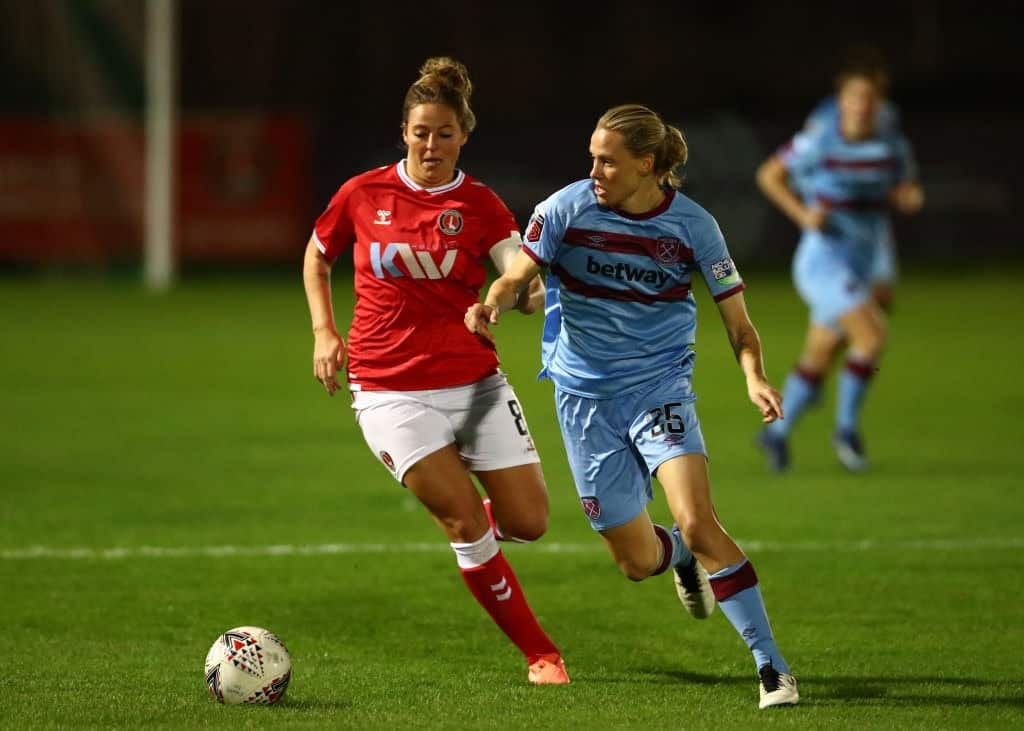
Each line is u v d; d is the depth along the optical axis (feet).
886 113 116.57
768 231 290.15
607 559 85.61
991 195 291.58
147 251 280.10
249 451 122.52
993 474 112.37
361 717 54.03
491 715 54.54
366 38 379.35
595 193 58.75
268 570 82.28
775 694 55.72
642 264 59.52
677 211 59.11
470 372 61.82
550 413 144.87
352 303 236.02
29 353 187.01
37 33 282.56
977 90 369.50
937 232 291.79
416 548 88.02
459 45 383.04
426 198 61.52
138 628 70.03
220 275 293.84
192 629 69.97
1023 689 59.06
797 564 83.61
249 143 284.20
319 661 64.28
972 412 144.87
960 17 382.42
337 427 135.54
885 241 118.52
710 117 287.48
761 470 115.24
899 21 384.68
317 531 92.63
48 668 62.23
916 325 218.59
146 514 97.50
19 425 135.23
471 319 56.75
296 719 53.62
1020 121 290.76
